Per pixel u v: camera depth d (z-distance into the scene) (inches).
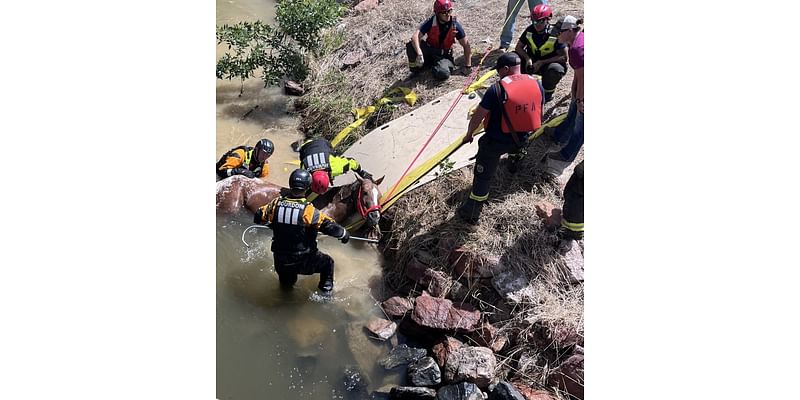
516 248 221.8
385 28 342.3
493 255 219.9
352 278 235.1
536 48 258.5
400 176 252.8
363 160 262.4
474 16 337.7
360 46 335.3
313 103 306.0
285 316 219.6
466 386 191.0
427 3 356.2
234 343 210.8
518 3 290.5
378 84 307.7
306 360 207.3
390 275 236.1
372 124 289.6
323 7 323.0
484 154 213.8
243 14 374.9
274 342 211.9
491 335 207.8
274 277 232.4
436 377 199.5
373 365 207.0
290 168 279.6
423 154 256.5
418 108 276.4
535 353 204.5
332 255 243.1
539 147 249.3
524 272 217.3
